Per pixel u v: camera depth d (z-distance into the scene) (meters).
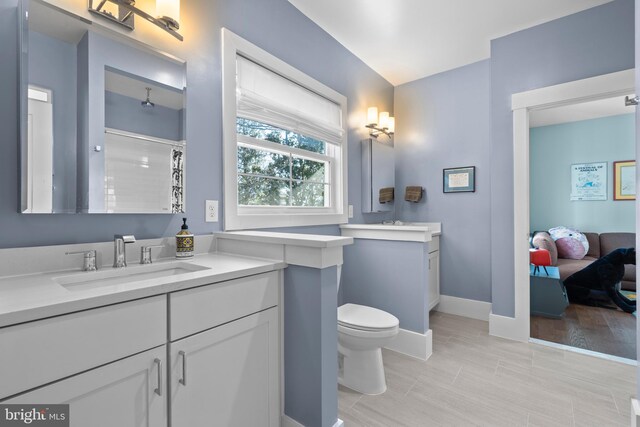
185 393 1.00
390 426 1.51
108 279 1.20
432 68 3.19
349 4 2.21
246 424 1.21
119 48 1.33
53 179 1.15
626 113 4.35
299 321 1.32
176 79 1.52
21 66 1.09
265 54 1.97
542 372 2.03
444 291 3.28
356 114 2.92
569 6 2.26
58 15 1.18
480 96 3.06
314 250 1.26
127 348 0.87
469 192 3.12
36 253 1.12
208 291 1.07
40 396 0.72
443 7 2.26
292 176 2.35
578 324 2.92
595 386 1.86
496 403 1.70
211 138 1.68
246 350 1.21
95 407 0.81
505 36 2.62
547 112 4.33
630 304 3.29
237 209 1.79
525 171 2.52
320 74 2.47
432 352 2.32
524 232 2.52
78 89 1.22
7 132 1.08
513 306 2.58
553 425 1.52
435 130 3.33
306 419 1.31
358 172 2.95
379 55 2.93
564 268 3.77
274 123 2.09
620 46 2.18
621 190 4.39
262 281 1.28
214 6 1.71
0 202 1.06
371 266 2.48
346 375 1.88
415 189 3.38
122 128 1.33
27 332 0.71
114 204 1.30
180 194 1.53
